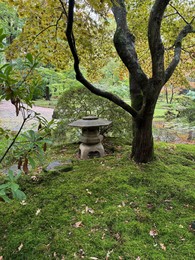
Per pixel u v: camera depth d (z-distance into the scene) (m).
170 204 1.89
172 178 2.26
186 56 3.87
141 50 3.90
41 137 1.06
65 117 3.48
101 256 1.37
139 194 2.00
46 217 1.74
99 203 1.90
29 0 2.18
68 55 2.88
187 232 1.57
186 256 1.37
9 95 0.91
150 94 2.23
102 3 1.64
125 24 2.49
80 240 1.50
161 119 6.40
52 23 2.45
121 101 2.30
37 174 2.38
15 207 1.88
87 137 2.91
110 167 2.52
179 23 3.29
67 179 2.31
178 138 5.01
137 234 1.56
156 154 2.85
